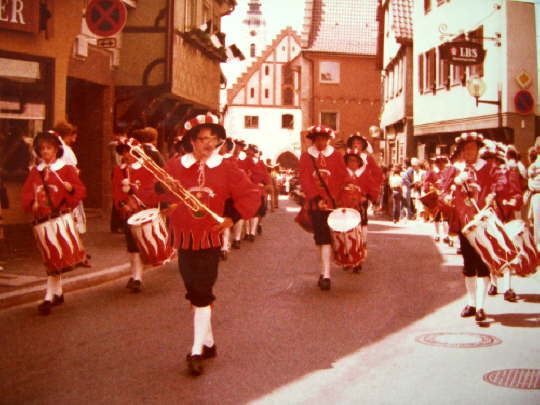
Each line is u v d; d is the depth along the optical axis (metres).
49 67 11.88
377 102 41.97
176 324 6.38
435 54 22.42
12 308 7.06
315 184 8.38
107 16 12.98
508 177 6.56
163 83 16.98
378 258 11.24
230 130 52.34
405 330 6.11
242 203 5.01
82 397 4.34
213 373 4.85
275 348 5.51
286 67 52.62
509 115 16.69
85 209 16.47
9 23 10.95
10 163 11.23
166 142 20.75
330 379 4.69
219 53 22.27
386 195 23.89
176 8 17.39
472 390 4.41
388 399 4.26
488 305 7.21
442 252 12.09
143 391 4.46
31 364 5.07
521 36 16.58
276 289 8.27
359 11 41.22
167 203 5.30
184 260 5.01
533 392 4.36
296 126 53.44
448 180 6.82
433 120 22.72
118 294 7.88
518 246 6.84
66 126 8.04
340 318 6.62
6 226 10.98
